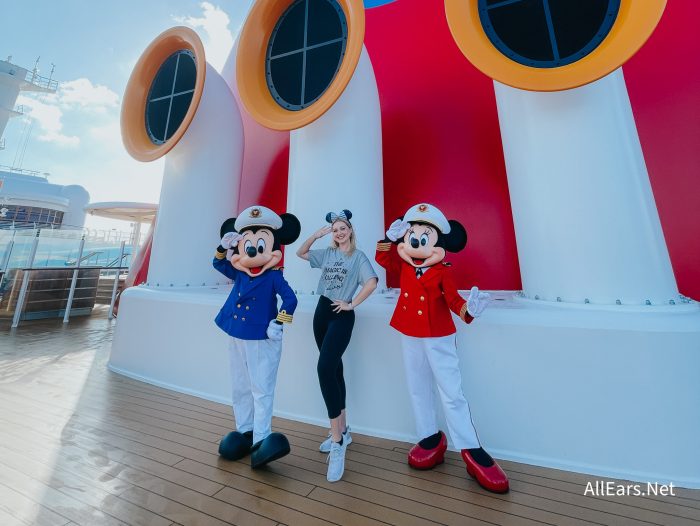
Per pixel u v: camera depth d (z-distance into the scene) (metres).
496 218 3.62
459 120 4.02
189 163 3.94
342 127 3.15
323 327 2.15
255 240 2.17
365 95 3.35
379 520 1.58
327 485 1.84
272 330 2.02
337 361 2.00
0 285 8.07
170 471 1.96
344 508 1.66
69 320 7.26
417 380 2.08
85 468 1.98
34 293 7.32
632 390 1.88
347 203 3.07
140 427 2.52
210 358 3.13
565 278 2.30
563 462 1.98
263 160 5.19
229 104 4.33
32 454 2.12
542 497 1.73
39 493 1.75
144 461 2.06
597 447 1.93
